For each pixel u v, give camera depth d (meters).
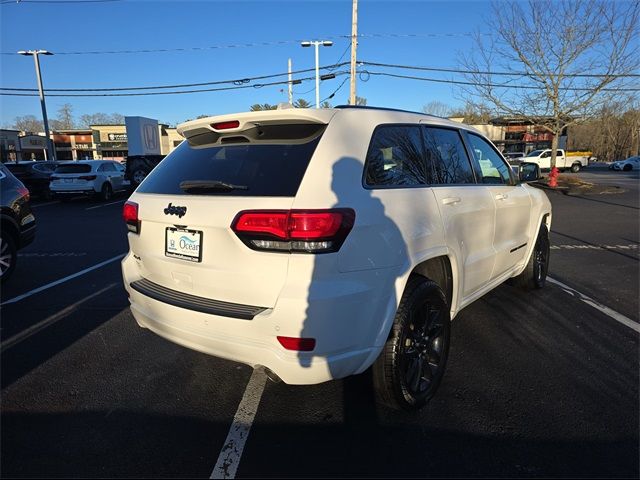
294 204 2.20
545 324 4.22
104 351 3.70
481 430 2.63
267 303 2.28
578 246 8.10
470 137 3.82
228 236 2.35
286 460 2.38
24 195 5.99
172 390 3.10
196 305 2.49
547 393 3.02
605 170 40.47
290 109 2.53
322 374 2.27
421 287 2.71
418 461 2.37
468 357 3.54
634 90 17.67
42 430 2.65
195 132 3.04
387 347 2.58
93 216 13.12
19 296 5.16
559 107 18.44
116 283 5.72
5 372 3.36
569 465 2.33
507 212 4.02
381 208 2.45
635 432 2.60
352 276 2.29
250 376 3.29
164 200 2.71
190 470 2.31
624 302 4.86
